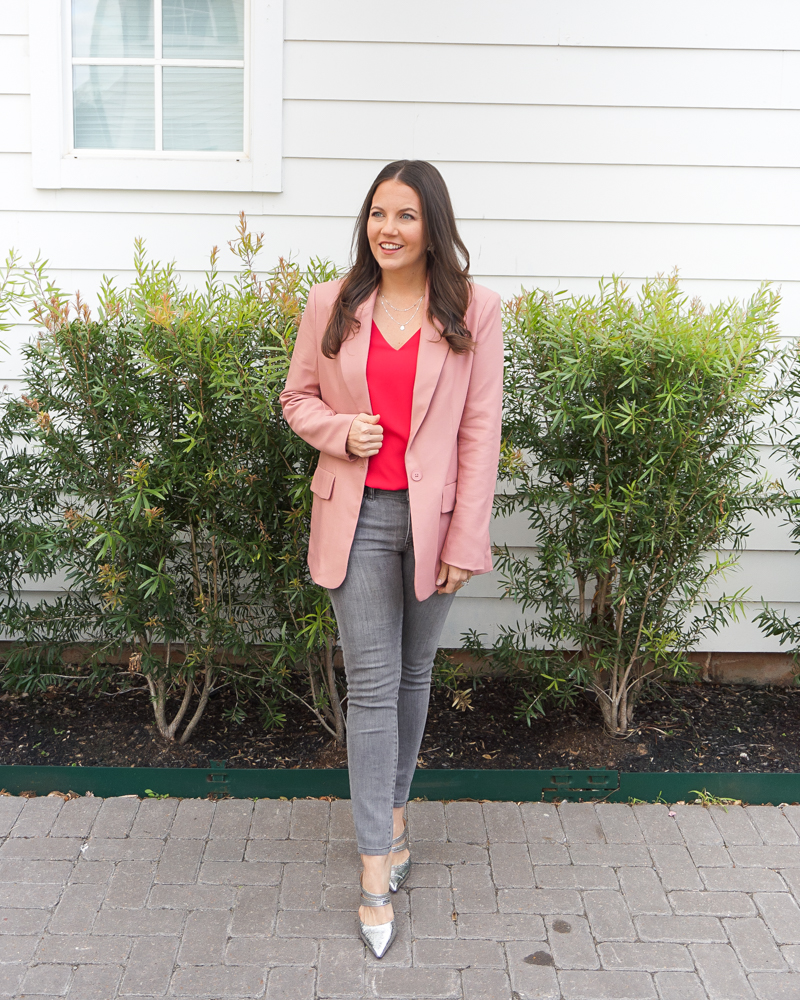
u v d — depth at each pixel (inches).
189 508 106.3
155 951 80.0
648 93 123.6
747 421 109.0
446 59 122.6
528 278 128.2
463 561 80.5
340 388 81.6
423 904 87.0
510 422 110.5
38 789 103.8
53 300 100.0
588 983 77.6
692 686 135.6
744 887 90.4
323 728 118.3
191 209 126.3
